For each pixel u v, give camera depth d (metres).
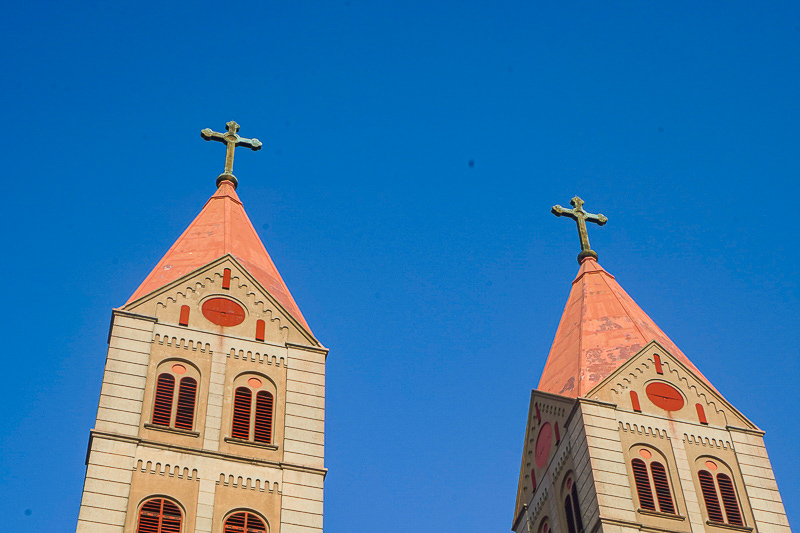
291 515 52.31
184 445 53.34
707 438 60.88
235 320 59.81
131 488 50.94
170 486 51.62
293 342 59.97
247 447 54.38
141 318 58.12
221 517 51.22
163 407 54.72
